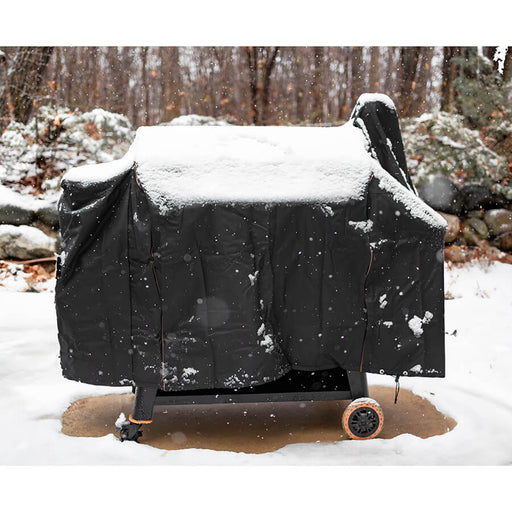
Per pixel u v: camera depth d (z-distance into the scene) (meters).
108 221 3.88
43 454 3.74
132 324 3.88
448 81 12.74
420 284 3.98
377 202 3.98
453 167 10.27
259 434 4.21
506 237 10.16
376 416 4.05
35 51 11.20
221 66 14.96
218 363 3.88
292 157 4.07
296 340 4.00
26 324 6.50
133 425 3.97
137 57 15.22
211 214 3.87
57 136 10.34
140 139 4.11
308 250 3.96
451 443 3.94
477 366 5.62
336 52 15.04
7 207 9.13
